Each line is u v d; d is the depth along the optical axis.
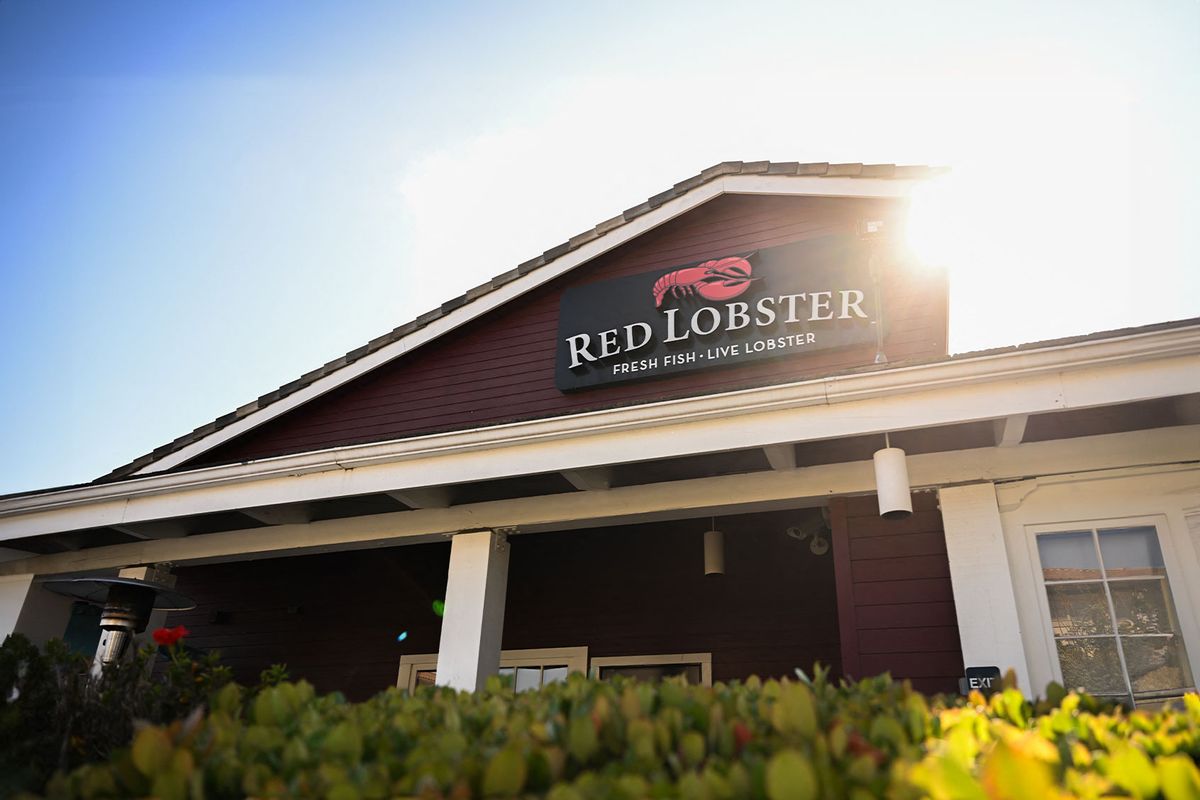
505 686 2.92
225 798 1.86
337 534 6.31
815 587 7.03
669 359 7.02
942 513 4.89
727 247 7.51
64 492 6.25
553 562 7.88
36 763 3.09
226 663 8.36
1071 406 4.21
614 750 1.92
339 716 2.40
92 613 7.84
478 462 5.31
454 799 1.54
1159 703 4.23
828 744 1.80
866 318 6.48
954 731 1.97
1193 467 4.59
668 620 7.30
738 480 5.38
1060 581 4.62
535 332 7.92
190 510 5.95
